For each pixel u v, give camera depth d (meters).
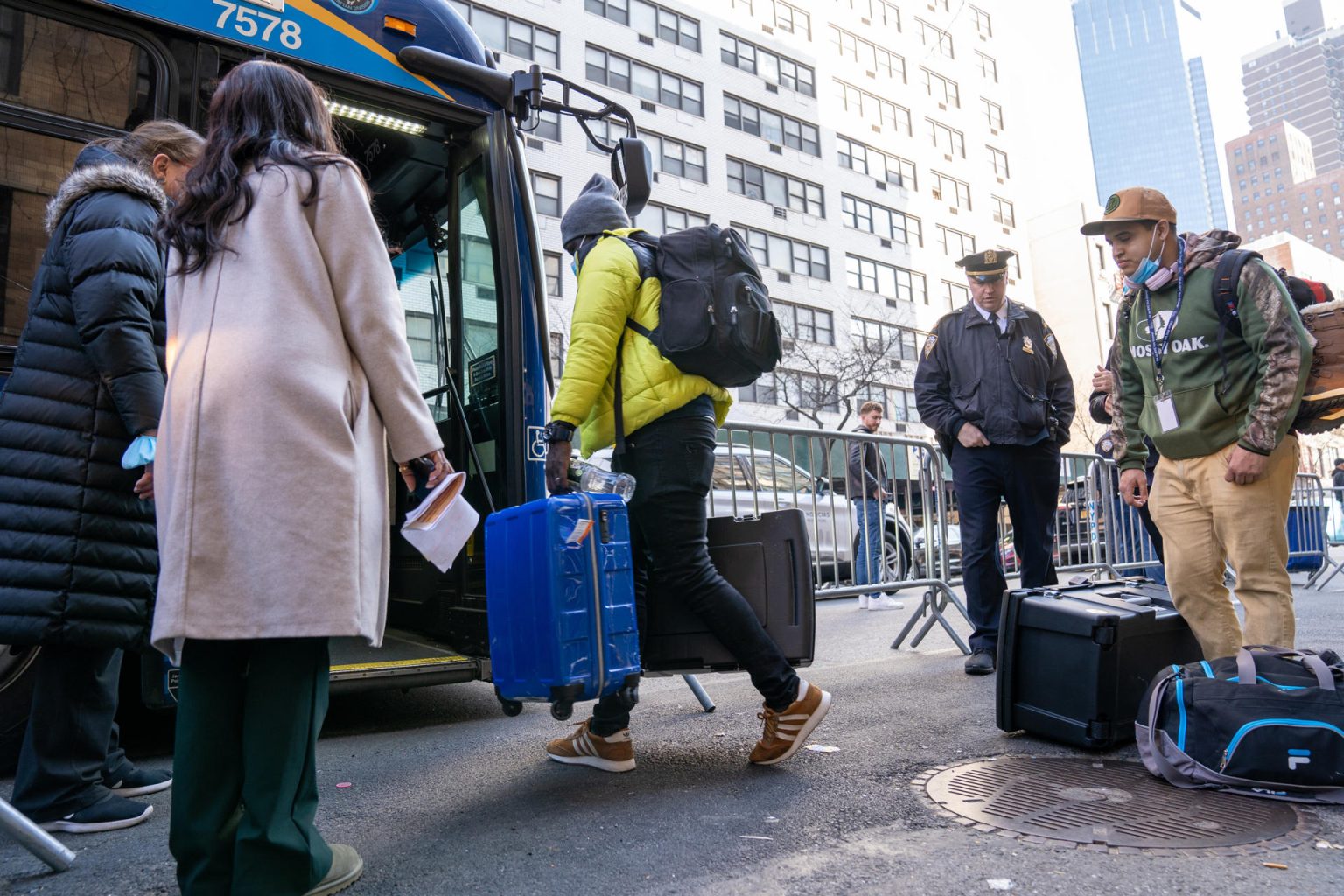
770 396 32.53
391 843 2.32
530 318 4.20
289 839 1.73
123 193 2.46
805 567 3.05
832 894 1.89
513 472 4.05
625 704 2.98
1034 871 1.98
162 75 3.33
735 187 34.97
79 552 2.32
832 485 5.65
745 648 2.87
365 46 3.89
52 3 3.15
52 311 2.40
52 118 3.10
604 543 2.65
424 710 4.30
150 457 2.27
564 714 2.58
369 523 1.82
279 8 3.65
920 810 2.43
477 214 4.31
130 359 2.30
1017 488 4.77
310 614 1.67
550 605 2.54
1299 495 9.30
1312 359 2.88
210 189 1.83
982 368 4.75
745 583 3.15
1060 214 54.00
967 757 2.98
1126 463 3.51
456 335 4.52
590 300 2.83
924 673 4.69
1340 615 6.62
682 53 34.03
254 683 1.77
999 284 4.76
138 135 2.62
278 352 1.74
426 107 4.07
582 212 3.07
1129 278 3.30
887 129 41.47
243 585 1.67
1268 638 2.96
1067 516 7.35
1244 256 3.01
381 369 1.85
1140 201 3.22
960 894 1.86
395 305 1.91
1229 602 3.19
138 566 2.43
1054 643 3.11
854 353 33.16
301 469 1.71
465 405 4.48
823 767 2.90
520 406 4.11
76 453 2.35
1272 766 2.45
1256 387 2.94
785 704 2.92
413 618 4.86
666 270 2.86
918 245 41.78
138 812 2.52
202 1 3.45
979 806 2.45
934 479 5.99
